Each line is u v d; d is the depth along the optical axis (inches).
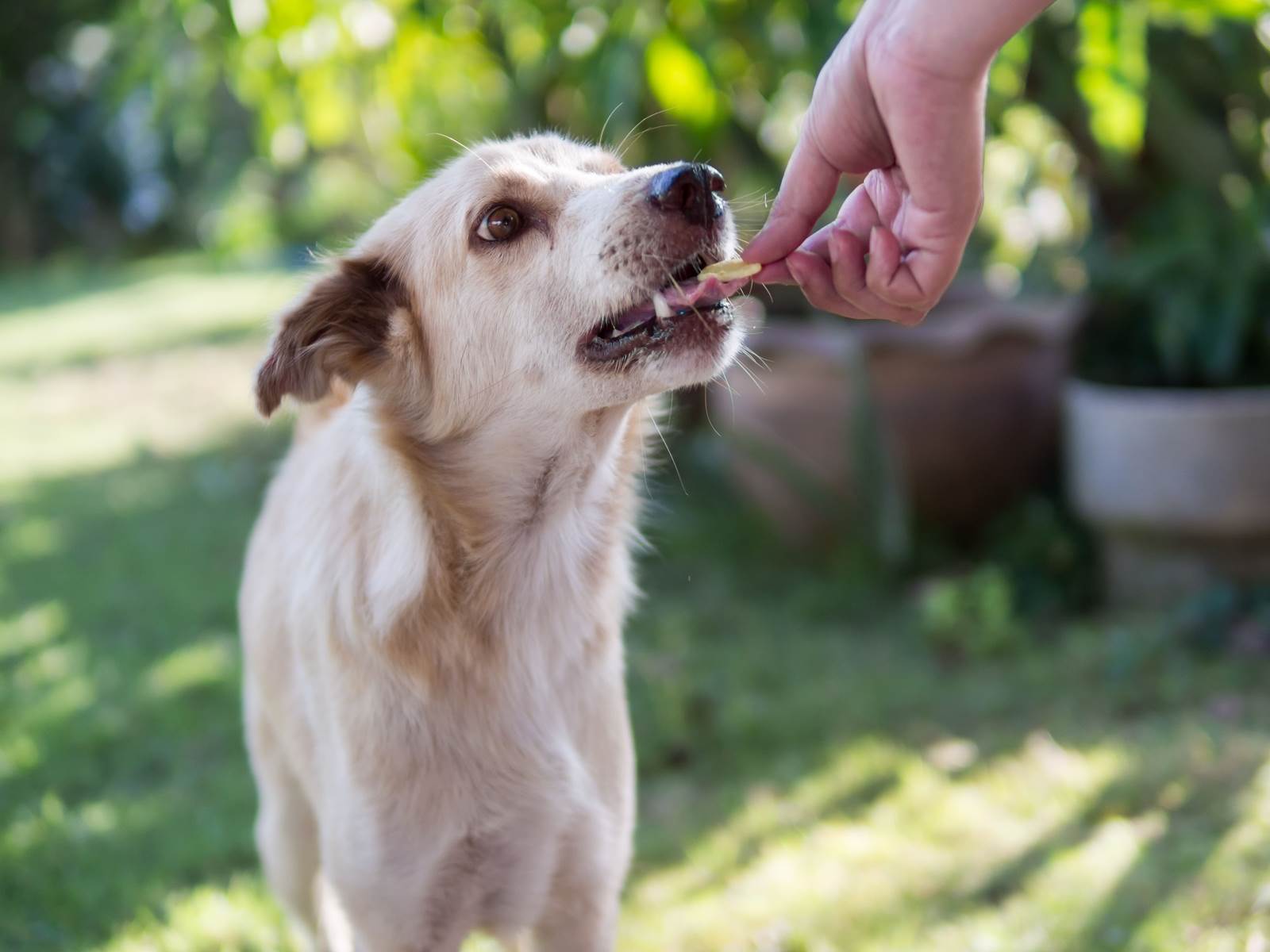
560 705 34.8
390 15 53.8
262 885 44.4
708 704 52.4
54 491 97.1
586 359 33.4
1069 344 65.4
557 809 34.3
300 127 58.2
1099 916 39.4
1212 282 60.4
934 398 63.5
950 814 44.9
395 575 33.8
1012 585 59.9
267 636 37.2
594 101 52.5
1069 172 70.9
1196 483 54.3
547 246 33.8
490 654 34.3
